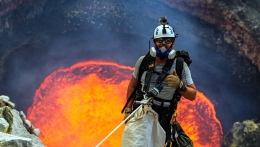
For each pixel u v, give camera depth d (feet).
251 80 98.78
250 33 92.79
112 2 110.01
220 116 105.50
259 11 96.17
